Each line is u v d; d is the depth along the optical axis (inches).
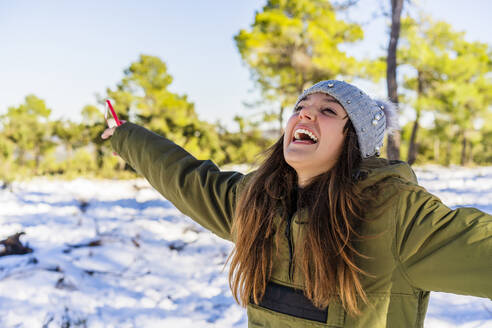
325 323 44.1
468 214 39.1
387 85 350.6
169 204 292.8
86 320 109.5
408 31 826.2
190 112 901.2
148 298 124.2
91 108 748.6
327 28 739.4
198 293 130.6
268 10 751.1
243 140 891.4
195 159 67.7
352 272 42.7
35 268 136.1
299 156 48.6
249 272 49.9
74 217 227.6
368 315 43.0
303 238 46.0
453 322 104.0
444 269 38.2
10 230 185.9
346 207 45.1
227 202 60.2
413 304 42.3
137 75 842.8
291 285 46.8
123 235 190.4
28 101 820.6
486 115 1233.4
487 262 35.4
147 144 71.2
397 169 46.4
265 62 774.5
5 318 106.5
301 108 51.9
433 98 1017.5
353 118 48.4
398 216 42.3
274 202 50.1
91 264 148.2
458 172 770.8
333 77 757.9
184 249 178.7
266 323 49.0
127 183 498.0
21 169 639.1
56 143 765.9
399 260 41.7
